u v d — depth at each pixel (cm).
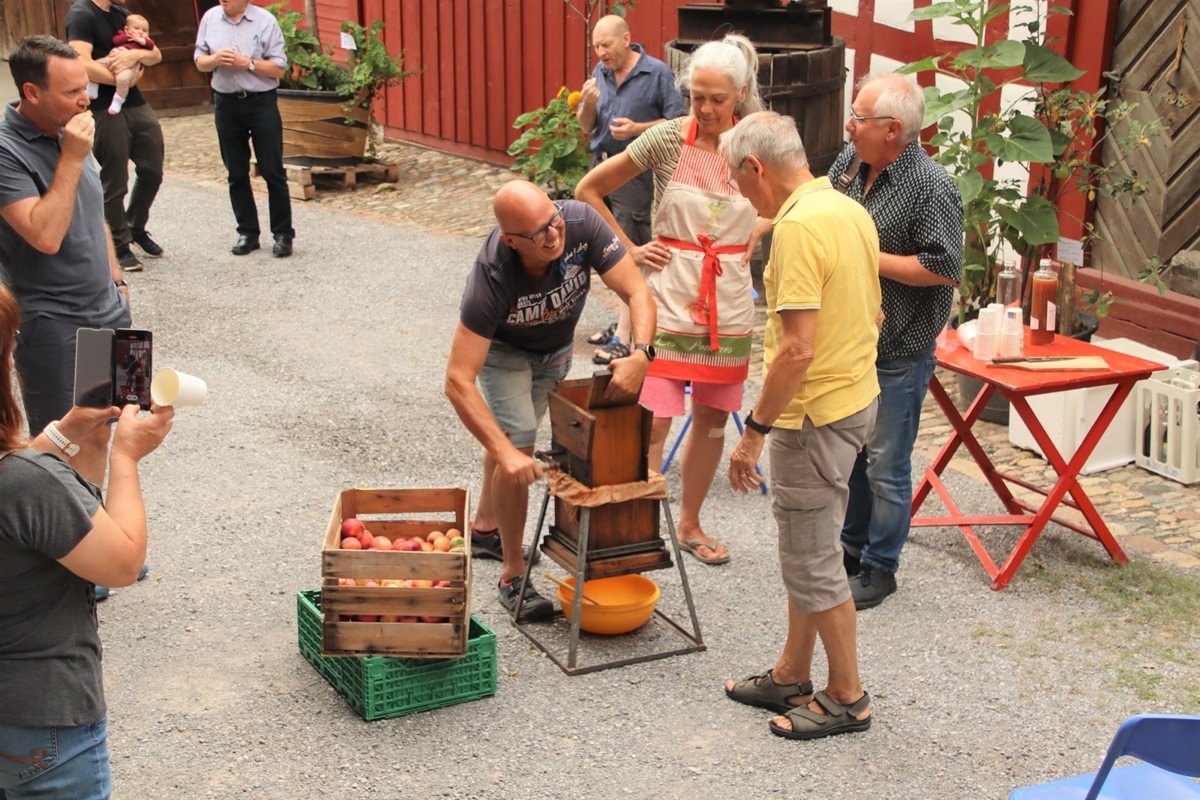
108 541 238
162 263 887
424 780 342
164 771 344
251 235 915
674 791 338
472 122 1187
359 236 965
